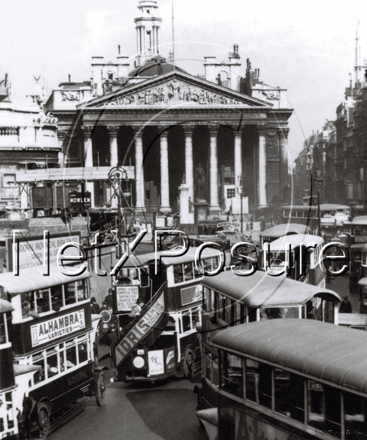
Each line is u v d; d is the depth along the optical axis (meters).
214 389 25.53
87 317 30.50
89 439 26.39
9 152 94.25
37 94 103.56
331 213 77.50
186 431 26.69
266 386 19.42
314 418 17.67
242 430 20.44
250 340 20.33
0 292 26.34
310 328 20.25
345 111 137.38
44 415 26.69
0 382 24.45
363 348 17.83
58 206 63.53
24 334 26.19
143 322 31.70
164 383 33.53
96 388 30.34
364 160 128.62
